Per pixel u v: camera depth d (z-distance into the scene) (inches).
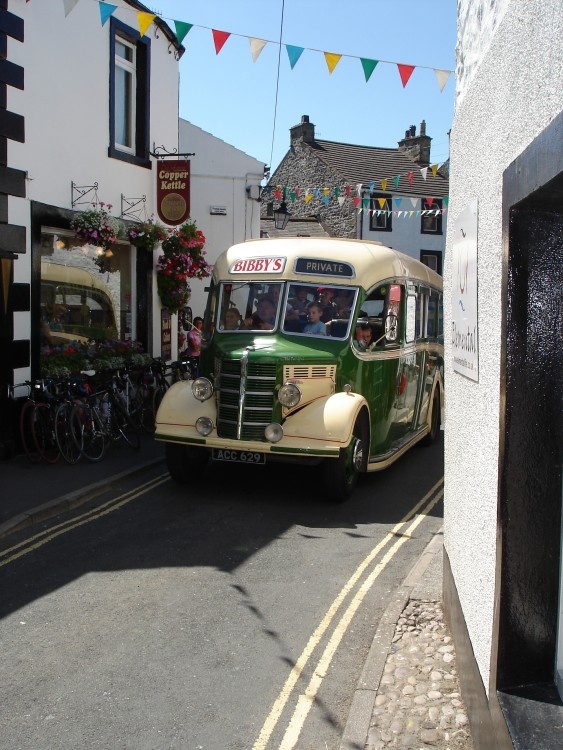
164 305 524.1
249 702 154.9
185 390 331.9
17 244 360.8
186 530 270.4
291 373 306.0
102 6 319.3
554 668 109.5
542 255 107.7
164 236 482.6
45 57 386.9
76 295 434.9
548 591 108.7
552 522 108.2
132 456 387.9
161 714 149.3
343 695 158.6
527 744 94.6
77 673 165.3
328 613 200.4
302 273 339.0
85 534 263.4
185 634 185.6
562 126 83.0
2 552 243.3
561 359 108.0
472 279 143.1
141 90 492.4
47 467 352.8
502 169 117.8
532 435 107.9
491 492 122.6
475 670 131.7
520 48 108.2
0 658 172.2
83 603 203.2
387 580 225.9
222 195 720.3
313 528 278.4
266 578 224.8
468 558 145.3
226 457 310.8
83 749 137.3
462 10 169.9
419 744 132.4
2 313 355.3
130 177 475.8
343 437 295.0
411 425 420.8
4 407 359.6
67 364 409.4
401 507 312.3
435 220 1373.0
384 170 1384.1
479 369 135.9
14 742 139.3
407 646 171.6
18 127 364.2
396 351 370.0
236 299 345.1
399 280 373.4
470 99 152.3
